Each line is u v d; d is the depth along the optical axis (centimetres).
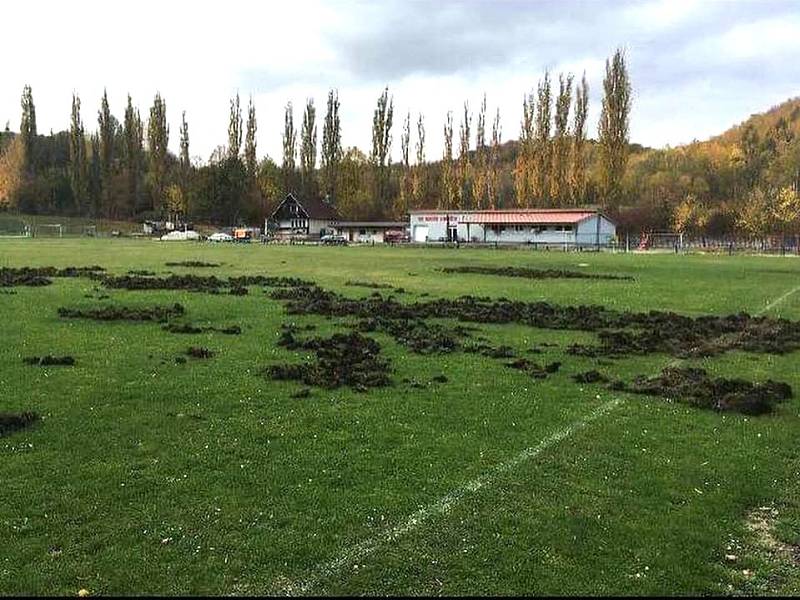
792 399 1123
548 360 1416
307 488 712
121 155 12294
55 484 713
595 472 773
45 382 1132
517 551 588
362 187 11812
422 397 1090
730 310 2261
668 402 1089
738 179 10838
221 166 11400
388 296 2505
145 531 612
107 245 6581
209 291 2519
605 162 8662
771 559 585
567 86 9156
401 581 540
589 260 5112
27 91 12475
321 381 1162
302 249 6506
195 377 1188
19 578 534
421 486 723
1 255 4597
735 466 799
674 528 634
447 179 10675
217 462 783
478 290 2767
